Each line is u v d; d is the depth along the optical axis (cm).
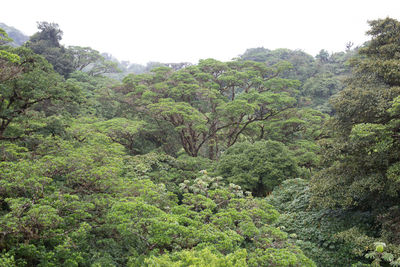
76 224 646
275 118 2380
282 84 2333
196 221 673
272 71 2636
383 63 953
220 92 2491
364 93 909
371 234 910
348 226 990
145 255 608
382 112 861
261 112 2262
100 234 692
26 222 542
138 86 2248
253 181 1509
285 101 2108
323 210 1116
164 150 2208
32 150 1040
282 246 666
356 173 940
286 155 1590
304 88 4231
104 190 814
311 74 4956
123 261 629
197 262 488
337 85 4100
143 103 2134
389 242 796
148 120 2253
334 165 1029
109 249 658
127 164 1426
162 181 1387
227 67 2466
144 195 809
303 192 1283
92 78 3447
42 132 1208
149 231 607
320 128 2225
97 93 2716
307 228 1066
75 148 1125
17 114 1083
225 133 2419
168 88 2227
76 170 787
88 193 795
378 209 970
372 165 889
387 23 1114
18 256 544
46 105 1603
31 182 655
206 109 2350
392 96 862
